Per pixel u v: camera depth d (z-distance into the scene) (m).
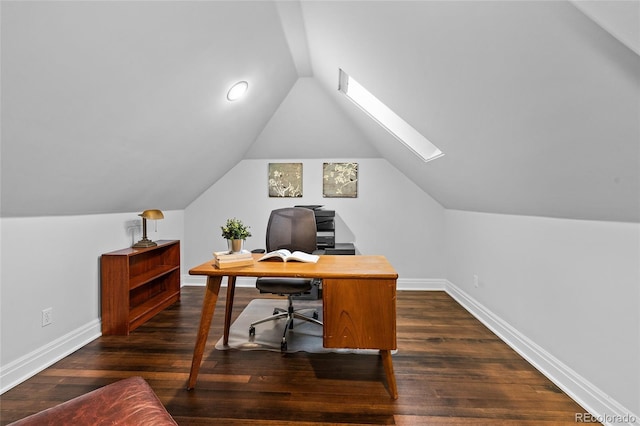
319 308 3.05
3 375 1.70
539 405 1.59
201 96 2.08
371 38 1.64
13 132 1.29
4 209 1.67
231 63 2.00
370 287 1.63
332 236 3.53
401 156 3.16
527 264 2.08
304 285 2.23
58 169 1.68
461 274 3.27
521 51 1.01
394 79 1.86
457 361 2.03
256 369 1.92
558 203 1.62
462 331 2.52
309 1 1.72
